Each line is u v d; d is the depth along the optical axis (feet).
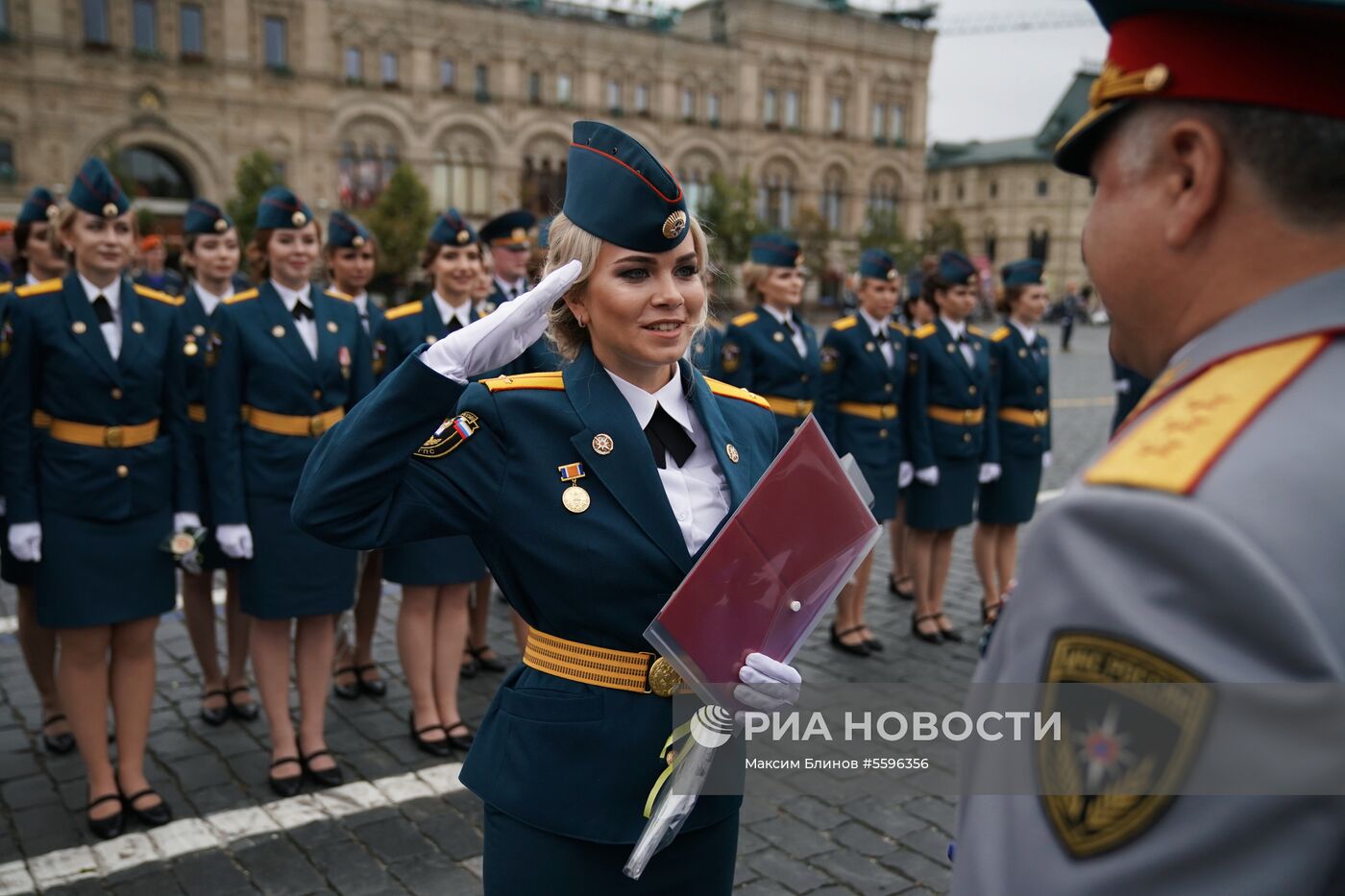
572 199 5.72
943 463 17.93
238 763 13.09
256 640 12.60
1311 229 2.43
